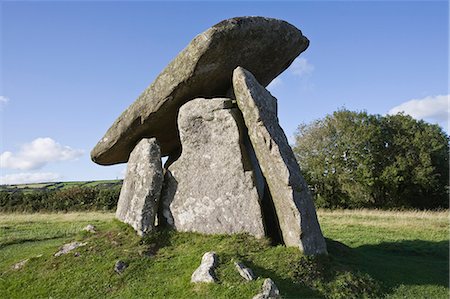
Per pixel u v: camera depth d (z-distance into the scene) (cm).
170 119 1066
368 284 763
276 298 639
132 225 931
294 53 1097
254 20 924
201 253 813
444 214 2244
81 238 946
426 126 3142
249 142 977
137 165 1012
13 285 775
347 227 1659
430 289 787
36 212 2542
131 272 769
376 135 3120
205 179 945
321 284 725
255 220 877
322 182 3300
